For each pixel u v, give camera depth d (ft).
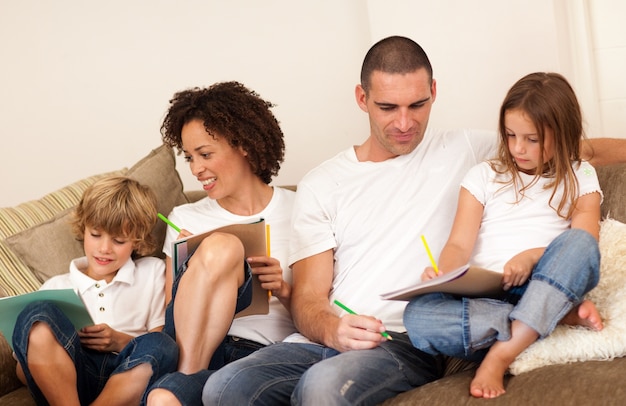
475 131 8.64
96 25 12.70
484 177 8.02
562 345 6.66
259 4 12.48
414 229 8.14
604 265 7.41
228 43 12.58
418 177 8.33
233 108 8.94
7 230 9.30
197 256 7.68
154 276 8.86
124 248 8.65
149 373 7.49
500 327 6.70
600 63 10.89
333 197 8.43
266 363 7.32
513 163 7.88
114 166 12.85
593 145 8.63
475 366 7.19
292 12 12.41
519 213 7.78
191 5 12.57
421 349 7.11
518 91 7.69
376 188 8.36
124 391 7.47
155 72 12.69
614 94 10.89
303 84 12.48
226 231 7.90
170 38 12.63
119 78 12.73
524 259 7.19
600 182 8.18
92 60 12.74
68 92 12.80
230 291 7.73
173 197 9.77
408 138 8.25
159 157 9.93
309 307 7.95
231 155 8.91
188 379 7.24
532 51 10.64
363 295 8.07
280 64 12.51
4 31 12.77
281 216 9.11
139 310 8.73
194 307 7.66
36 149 12.90
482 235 7.88
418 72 8.13
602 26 10.80
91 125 12.82
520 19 10.64
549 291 6.66
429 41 11.12
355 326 7.29
